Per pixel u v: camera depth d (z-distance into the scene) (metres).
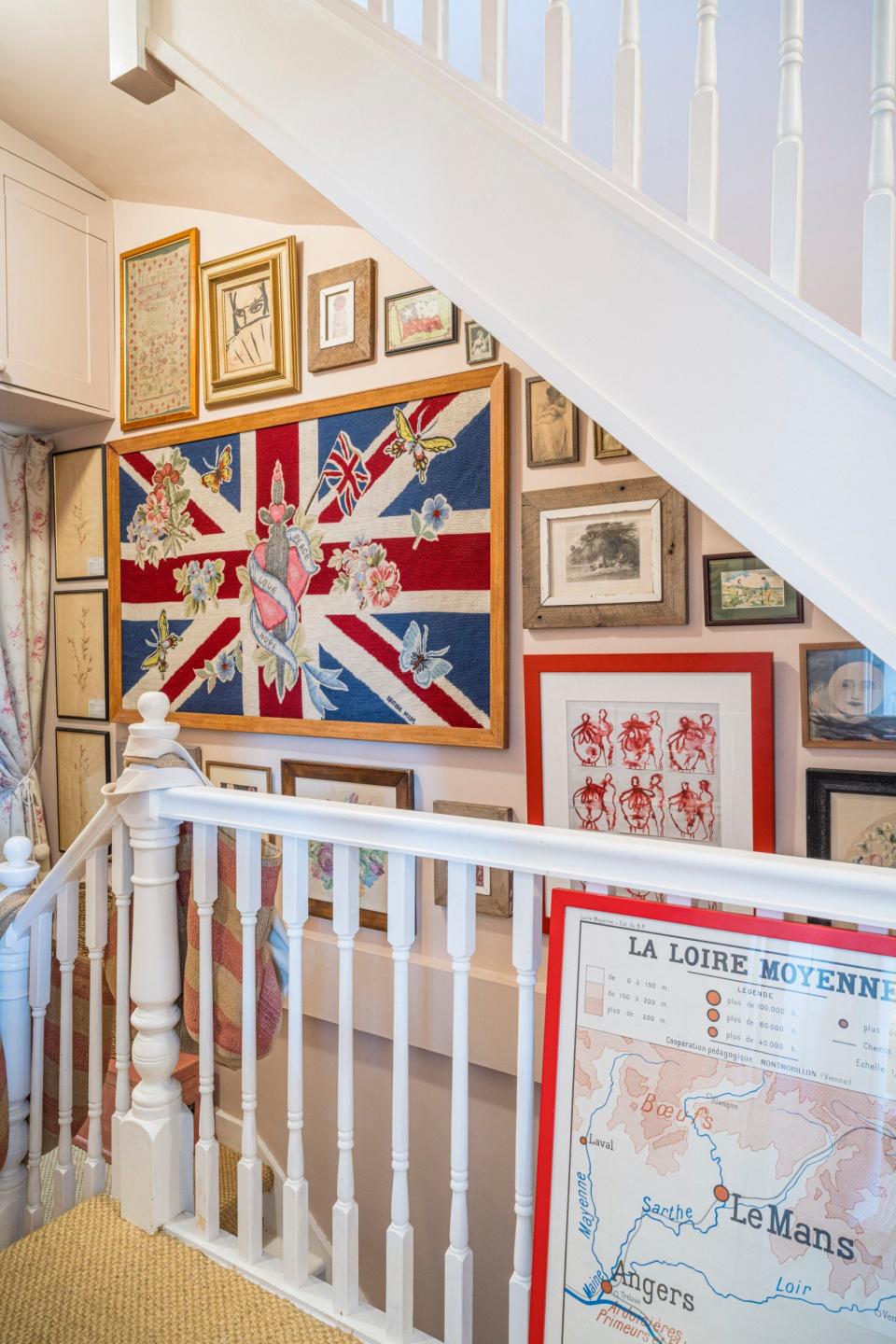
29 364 2.46
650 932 0.99
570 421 1.85
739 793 1.66
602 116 1.76
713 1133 0.93
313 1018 2.24
